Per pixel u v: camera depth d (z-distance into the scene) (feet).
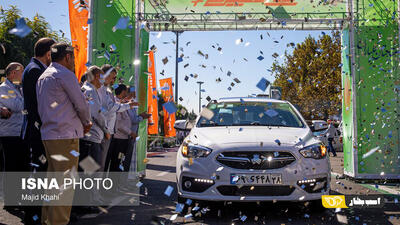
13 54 28.55
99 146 14.06
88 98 12.69
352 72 24.39
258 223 11.77
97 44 23.07
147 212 13.58
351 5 24.85
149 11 26.68
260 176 12.14
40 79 9.92
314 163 12.69
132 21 25.26
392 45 24.06
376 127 23.93
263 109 16.84
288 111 16.93
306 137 13.83
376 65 24.22
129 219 12.42
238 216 12.76
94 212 13.56
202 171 12.53
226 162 12.47
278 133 13.89
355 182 23.03
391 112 23.79
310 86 63.41
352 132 24.23
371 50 24.36
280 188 12.26
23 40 29.63
